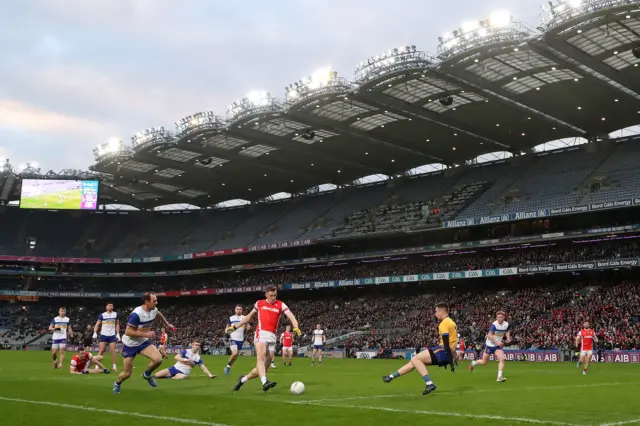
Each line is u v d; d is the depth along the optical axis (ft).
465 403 44.42
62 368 96.27
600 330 158.81
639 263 169.89
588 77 151.94
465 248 211.61
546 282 205.87
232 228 304.71
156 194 299.58
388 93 170.60
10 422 32.04
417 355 49.70
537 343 163.43
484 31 138.92
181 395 47.32
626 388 61.00
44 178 276.00
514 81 160.86
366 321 221.87
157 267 310.86
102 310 311.47
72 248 313.94
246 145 224.53
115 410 37.65
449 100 167.22
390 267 240.12
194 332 258.98
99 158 241.96
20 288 308.81
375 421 33.50
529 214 193.06
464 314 199.52
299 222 278.87
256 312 52.75
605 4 119.34
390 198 257.34
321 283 239.09
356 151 231.09
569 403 45.01
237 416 35.24
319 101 178.60
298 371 100.01
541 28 130.62
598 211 185.78
